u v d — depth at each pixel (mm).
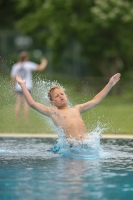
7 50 80188
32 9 62562
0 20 76688
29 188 12133
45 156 17266
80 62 80062
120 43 57844
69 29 57219
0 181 12938
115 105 42625
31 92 34031
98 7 51562
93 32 56719
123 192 11703
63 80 69312
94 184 12562
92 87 54656
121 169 14625
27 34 59688
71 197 11219
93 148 18375
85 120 29422
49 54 80875
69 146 18531
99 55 60906
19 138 23312
